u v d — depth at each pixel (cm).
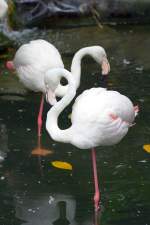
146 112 694
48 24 1070
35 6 1075
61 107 522
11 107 721
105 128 510
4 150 616
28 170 574
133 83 787
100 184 542
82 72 838
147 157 594
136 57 907
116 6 1130
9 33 993
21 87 785
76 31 1045
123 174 561
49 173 567
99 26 1075
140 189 532
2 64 878
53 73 534
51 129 519
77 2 1111
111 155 602
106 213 494
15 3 1061
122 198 517
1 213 498
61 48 949
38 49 684
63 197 522
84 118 509
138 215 488
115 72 834
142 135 643
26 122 683
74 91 523
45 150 616
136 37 1021
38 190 535
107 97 526
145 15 1140
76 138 510
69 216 492
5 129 665
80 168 575
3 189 538
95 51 647
